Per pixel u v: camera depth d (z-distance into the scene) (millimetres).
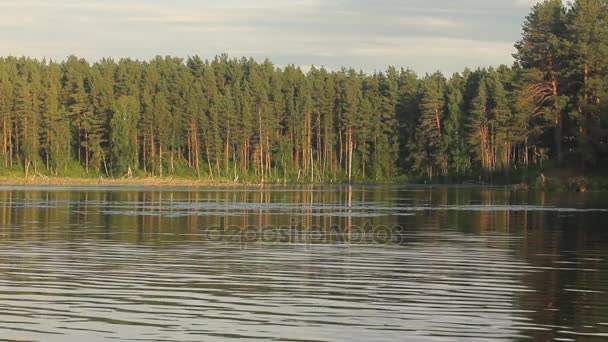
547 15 99688
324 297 20125
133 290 20969
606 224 42219
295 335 16266
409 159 151500
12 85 152125
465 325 17141
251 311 18422
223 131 154000
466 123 144750
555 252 29562
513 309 18719
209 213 51938
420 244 32500
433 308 18812
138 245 31703
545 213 51344
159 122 152250
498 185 125375
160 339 15938
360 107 155625
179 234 36594
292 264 26078
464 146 143250
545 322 17438
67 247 30766
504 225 41719
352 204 64125
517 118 103562
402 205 62469
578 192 84250
